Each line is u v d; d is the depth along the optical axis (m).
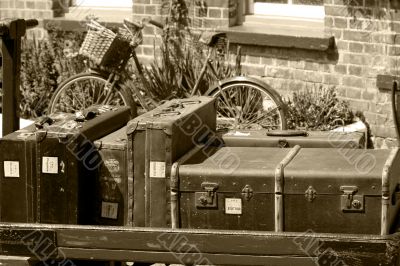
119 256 11.44
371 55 18.17
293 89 19.44
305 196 10.96
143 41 21.19
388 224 10.86
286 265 10.98
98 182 11.88
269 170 11.08
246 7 20.30
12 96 13.78
